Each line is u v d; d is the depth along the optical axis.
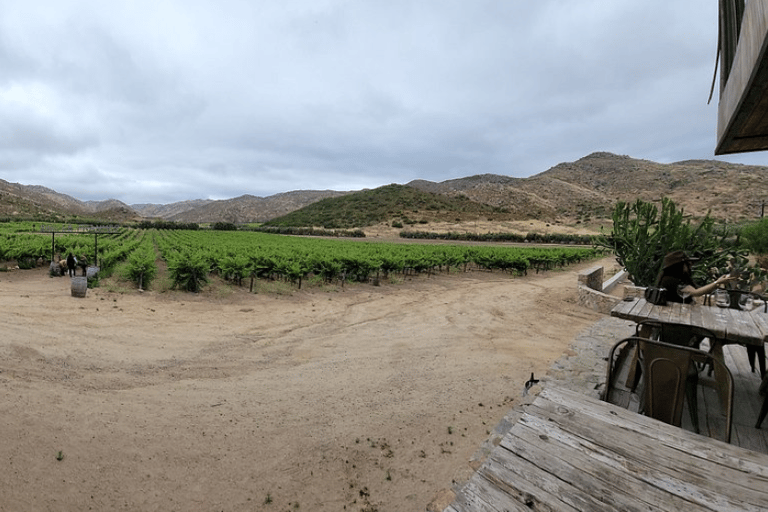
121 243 23.80
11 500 2.85
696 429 2.99
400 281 16.30
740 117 2.69
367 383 5.59
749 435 2.91
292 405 4.80
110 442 3.69
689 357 2.57
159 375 5.35
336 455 3.82
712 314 3.60
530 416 2.41
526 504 1.70
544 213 126.12
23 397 4.20
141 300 9.84
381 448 3.96
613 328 7.48
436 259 18.84
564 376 4.88
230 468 3.54
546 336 8.29
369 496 3.28
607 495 1.73
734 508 1.62
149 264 11.73
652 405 2.70
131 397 4.61
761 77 2.08
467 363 6.50
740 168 158.62
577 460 1.97
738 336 2.94
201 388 5.08
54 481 3.11
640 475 1.84
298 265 13.27
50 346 5.81
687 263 4.06
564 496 1.73
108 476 3.26
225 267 12.63
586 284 12.23
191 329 7.69
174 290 11.48
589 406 2.54
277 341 7.38
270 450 3.84
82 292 9.44
